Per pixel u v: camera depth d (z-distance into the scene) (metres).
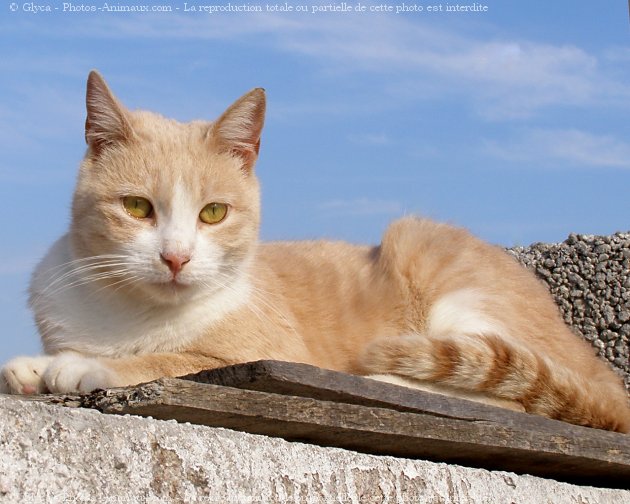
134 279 1.13
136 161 1.15
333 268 1.32
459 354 1.17
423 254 1.31
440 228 1.34
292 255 1.32
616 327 2.05
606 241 2.14
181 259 1.13
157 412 0.94
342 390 0.99
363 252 1.35
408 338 1.18
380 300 1.30
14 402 0.89
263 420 0.96
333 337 1.27
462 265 1.31
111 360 1.11
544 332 1.29
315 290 1.28
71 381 1.05
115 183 1.15
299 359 1.20
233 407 0.95
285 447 0.97
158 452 0.92
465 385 1.17
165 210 1.15
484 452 1.05
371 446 1.02
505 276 1.32
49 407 0.90
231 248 1.17
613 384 1.30
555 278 2.13
